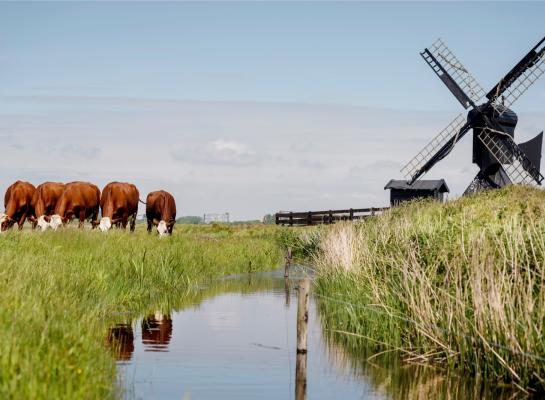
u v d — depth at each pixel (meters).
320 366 11.58
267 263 31.36
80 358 8.59
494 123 42.44
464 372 10.79
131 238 24.75
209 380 10.55
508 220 15.17
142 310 17.20
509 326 10.20
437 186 46.91
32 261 15.48
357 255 17.17
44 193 34.31
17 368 7.46
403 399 9.62
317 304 18.69
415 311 12.07
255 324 15.61
